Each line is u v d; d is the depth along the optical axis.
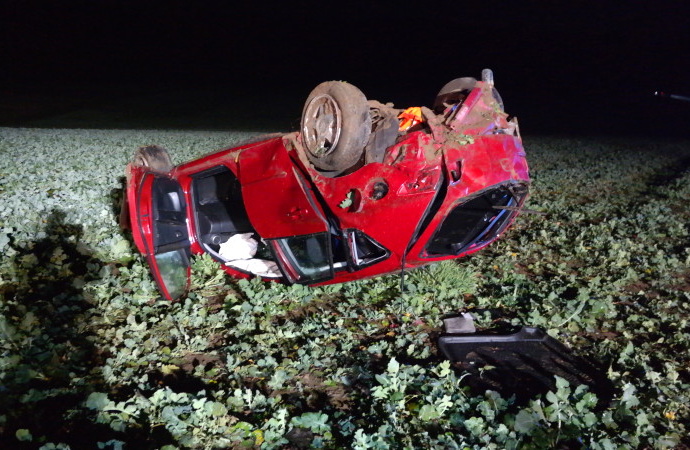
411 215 4.91
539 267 7.28
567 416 3.66
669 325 5.41
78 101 42.81
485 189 4.98
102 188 10.45
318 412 3.67
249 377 4.23
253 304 5.55
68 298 5.24
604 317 5.63
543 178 15.62
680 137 33.97
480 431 3.48
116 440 3.23
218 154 6.17
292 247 5.82
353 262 5.44
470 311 5.73
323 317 5.34
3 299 5.16
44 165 13.02
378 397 3.90
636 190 14.41
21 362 4.10
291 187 5.49
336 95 4.91
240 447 3.38
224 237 6.88
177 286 5.55
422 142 4.89
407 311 5.57
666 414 3.88
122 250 6.76
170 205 5.82
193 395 3.75
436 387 3.95
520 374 4.42
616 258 7.57
